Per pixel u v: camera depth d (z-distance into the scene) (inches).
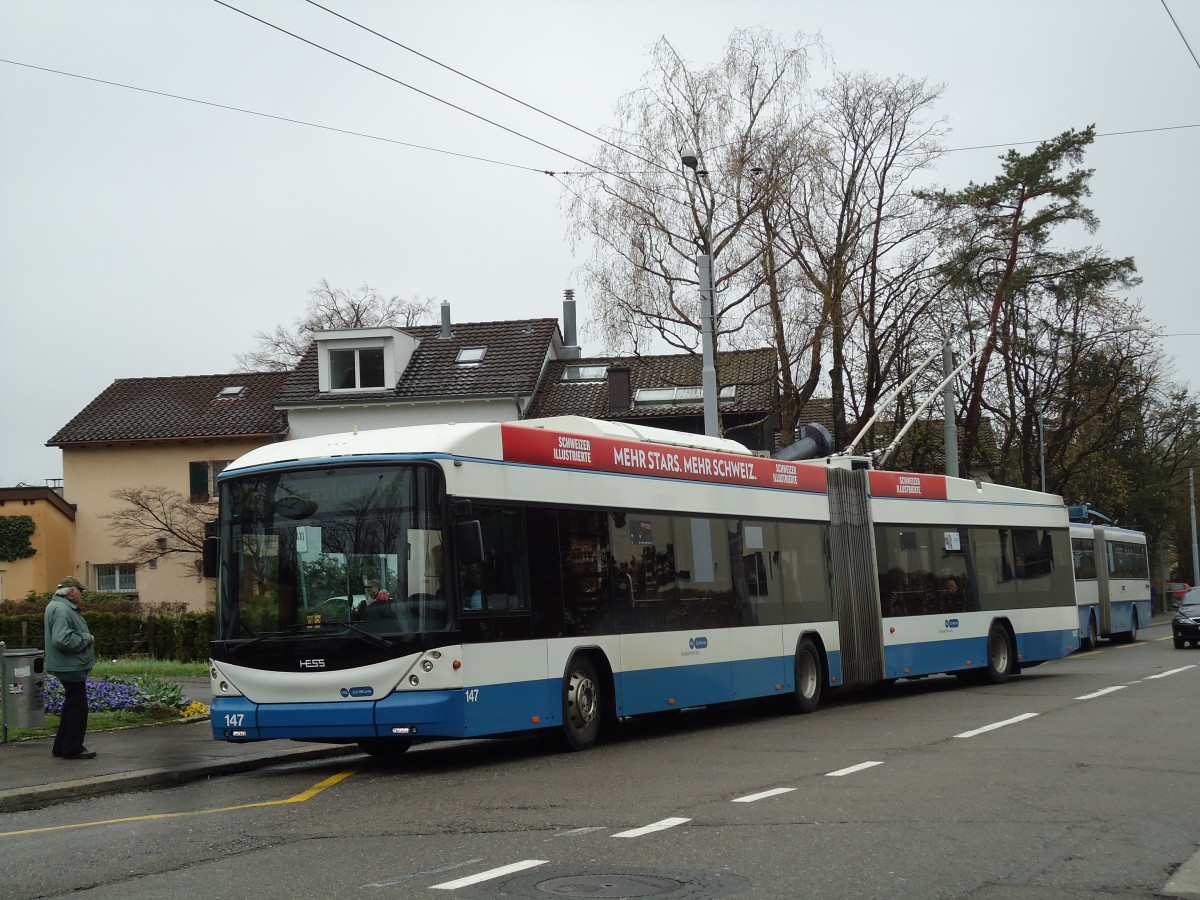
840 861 290.7
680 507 642.2
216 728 501.7
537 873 280.2
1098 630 1497.3
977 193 1653.5
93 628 1264.8
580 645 558.9
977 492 923.4
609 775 460.8
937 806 367.6
